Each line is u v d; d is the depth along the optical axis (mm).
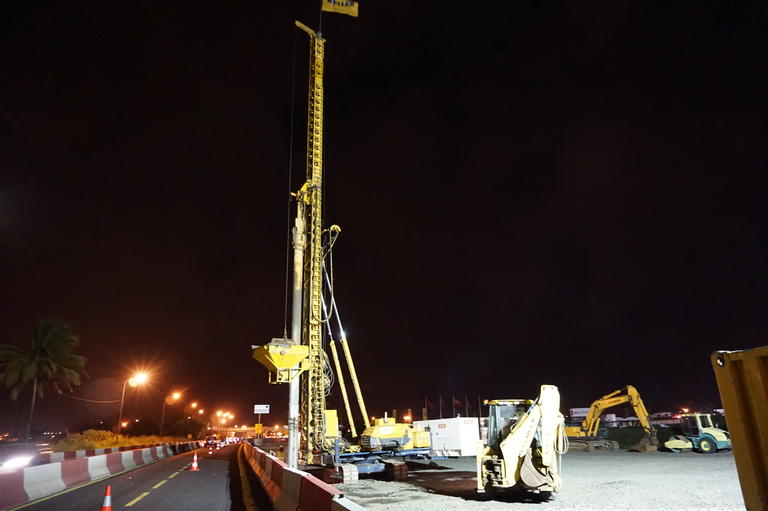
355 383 25047
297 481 9086
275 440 100188
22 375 50219
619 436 38594
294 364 17250
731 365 3207
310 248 26484
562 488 15414
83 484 16547
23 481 12914
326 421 23828
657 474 18391
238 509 11203
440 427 29453
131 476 19406
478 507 12445
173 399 91438
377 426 22172
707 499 12547
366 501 13953
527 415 13273
